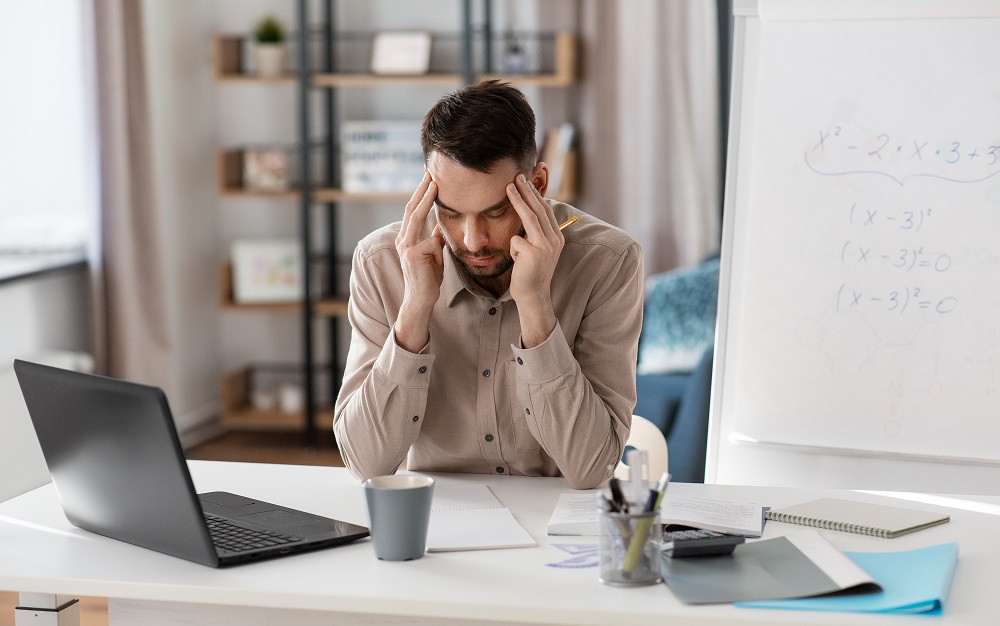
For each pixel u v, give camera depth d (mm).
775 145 2154
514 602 1264
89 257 4109
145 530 1443
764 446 2211
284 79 4613
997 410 2100
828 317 2158
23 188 4246
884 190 2111
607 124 4668
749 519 1527
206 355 5035
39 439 1544
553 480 1781
